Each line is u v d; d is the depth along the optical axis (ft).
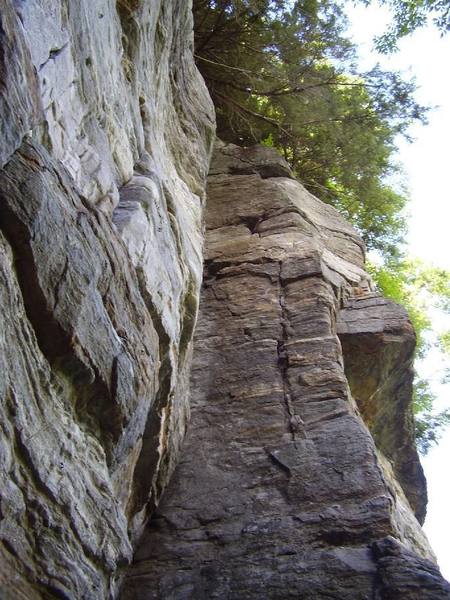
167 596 20.92
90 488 16.28
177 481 24.95
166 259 22.90
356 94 53.72
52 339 14.73
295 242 35.47
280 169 43.50
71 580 14.66
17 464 13.69
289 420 26.35
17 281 13.69
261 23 50.47
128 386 17.79
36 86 14.49
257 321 31.17
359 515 22.27
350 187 55.83
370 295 34.76
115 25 22.65
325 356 28.68
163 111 31.30
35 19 15.30
